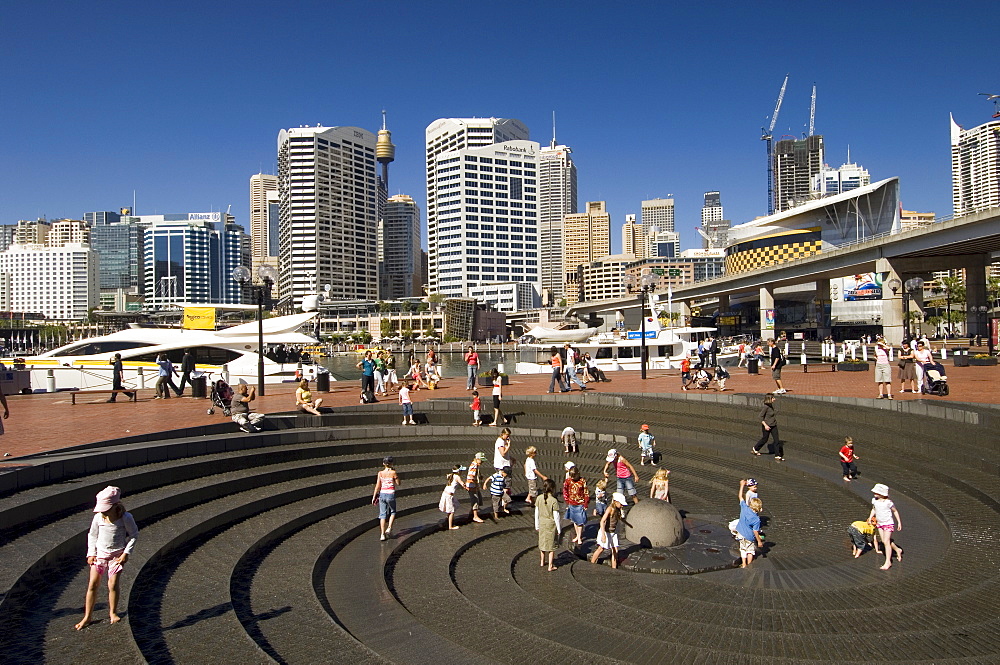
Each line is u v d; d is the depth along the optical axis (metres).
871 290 98.31
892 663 7.65
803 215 102.81
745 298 119.94
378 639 9.25
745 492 12.96
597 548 13.02
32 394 28.98
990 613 9.08
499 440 16.72
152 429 17.56
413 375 31.06
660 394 26.28
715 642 8.89
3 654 7.48
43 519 11.38
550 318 175.88
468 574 12.56
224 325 68.62
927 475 15.49
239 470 16.45
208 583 10.49
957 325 86.94
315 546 13.07
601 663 8.32
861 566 11.48
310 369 39.03
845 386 26.77
